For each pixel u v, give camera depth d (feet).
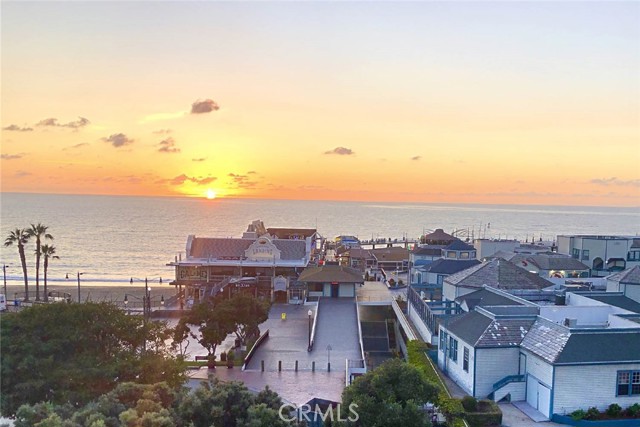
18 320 128.06
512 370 146.82
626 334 137.28
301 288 307.58
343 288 301.43
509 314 162.40
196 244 334.85
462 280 213.05
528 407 139.13
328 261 402.31
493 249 360.48
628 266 329.31
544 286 216.95
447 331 167.32
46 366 117.91
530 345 142.51
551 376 131.13
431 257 347.15
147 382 127.24
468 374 149.79
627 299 194.70
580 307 160.56
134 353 135.44
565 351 132.05
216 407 94.63
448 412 128.06
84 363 122.42
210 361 187.01
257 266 319.68
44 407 92.84
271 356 201.87
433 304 207.31
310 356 202.39
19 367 114.73
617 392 132.26
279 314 274.98
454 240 406.41
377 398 103.50
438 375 158.81
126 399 101.24
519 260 299.58
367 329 250.37
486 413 129.08
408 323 222.07
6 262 577.02
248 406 98.78
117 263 586.04
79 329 128.98
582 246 338.13
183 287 337.93
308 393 159.33
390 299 290.35
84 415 88.94
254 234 372.99
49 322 129.08
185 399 96.63
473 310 168.86
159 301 322.55
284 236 417.28
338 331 237.04
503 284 207.41
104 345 134.31
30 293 366.43
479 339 147.13
